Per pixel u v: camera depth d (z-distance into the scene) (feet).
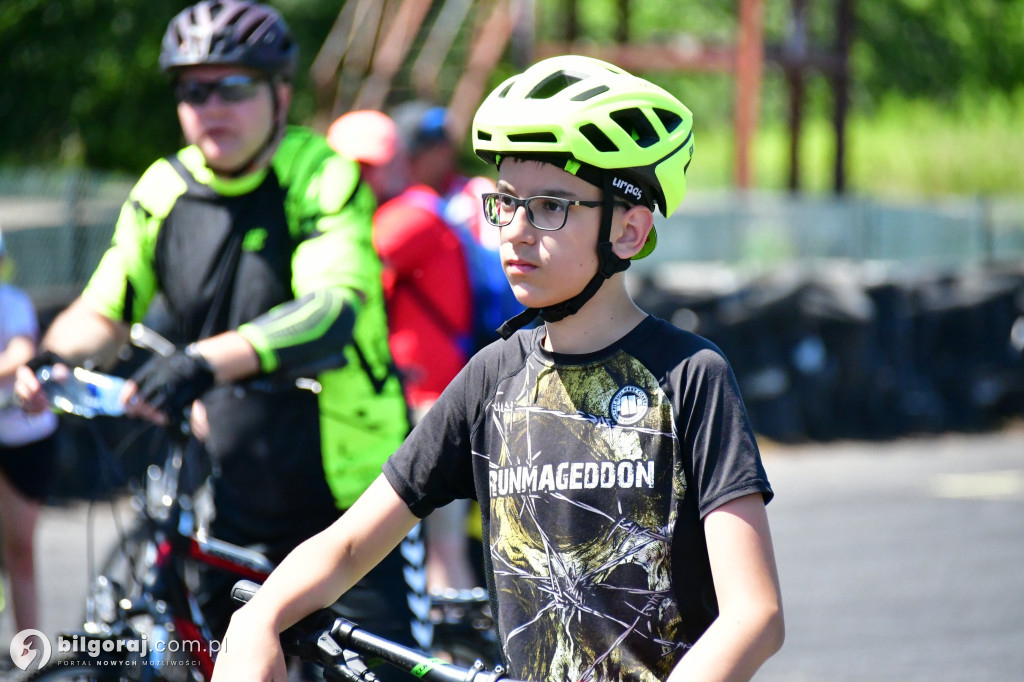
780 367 100.32
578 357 18.31
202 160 31.63
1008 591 59.00
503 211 18.34
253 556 29.14
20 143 134.92
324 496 30.99
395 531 19.36
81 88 133.18
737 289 99.40
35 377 29.40
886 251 115.85
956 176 209.97
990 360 110.52
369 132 49.08
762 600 16.44
